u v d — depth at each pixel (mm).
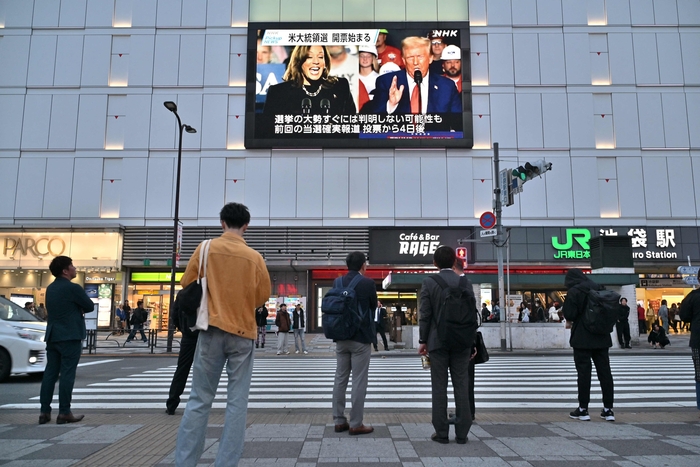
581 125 30500
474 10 31266
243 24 31141
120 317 27453
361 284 5473
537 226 29703
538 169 16766
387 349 18906
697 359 6473
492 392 9031
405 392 9062
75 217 29688
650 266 29797
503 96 30656
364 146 29984
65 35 31078
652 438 5141
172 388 6887
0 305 10844
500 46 31000
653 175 30172
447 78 30312
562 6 31328
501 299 18969
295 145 29969
